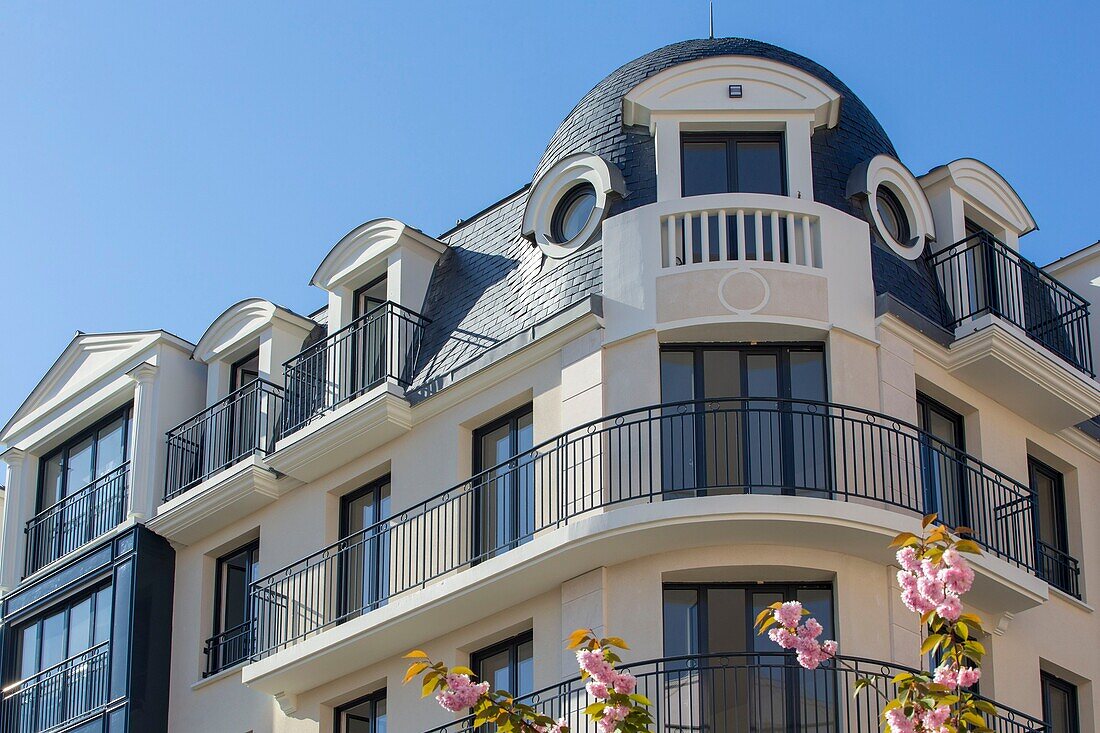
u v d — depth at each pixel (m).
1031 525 27.75
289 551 30.03
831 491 25.16
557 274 27.83
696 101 27.92
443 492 27.17
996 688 26.67
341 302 31.05
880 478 25.91
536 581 25.89
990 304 28.33
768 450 26.00
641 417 26.02
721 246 26.61
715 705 24.59
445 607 26.56
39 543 34.25
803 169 27.61
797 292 26.44
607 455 25.89
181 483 32.22
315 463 29.73
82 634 32.16
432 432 28.48
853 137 28.77
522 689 26.42
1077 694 28.41
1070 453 29.81
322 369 30.59
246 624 30.67
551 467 26.16
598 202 27.72
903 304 27.09
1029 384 28.19
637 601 25.12
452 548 27.33
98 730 30.83
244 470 30.31
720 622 25.19
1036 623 27.81
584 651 19.34
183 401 33.16
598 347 26.58
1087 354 30.31
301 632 28.98
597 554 25.23
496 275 29.36
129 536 31.94
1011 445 28.66
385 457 29.08
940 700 18.31
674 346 26.55
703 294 26.36
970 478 27.73
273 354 32.09
